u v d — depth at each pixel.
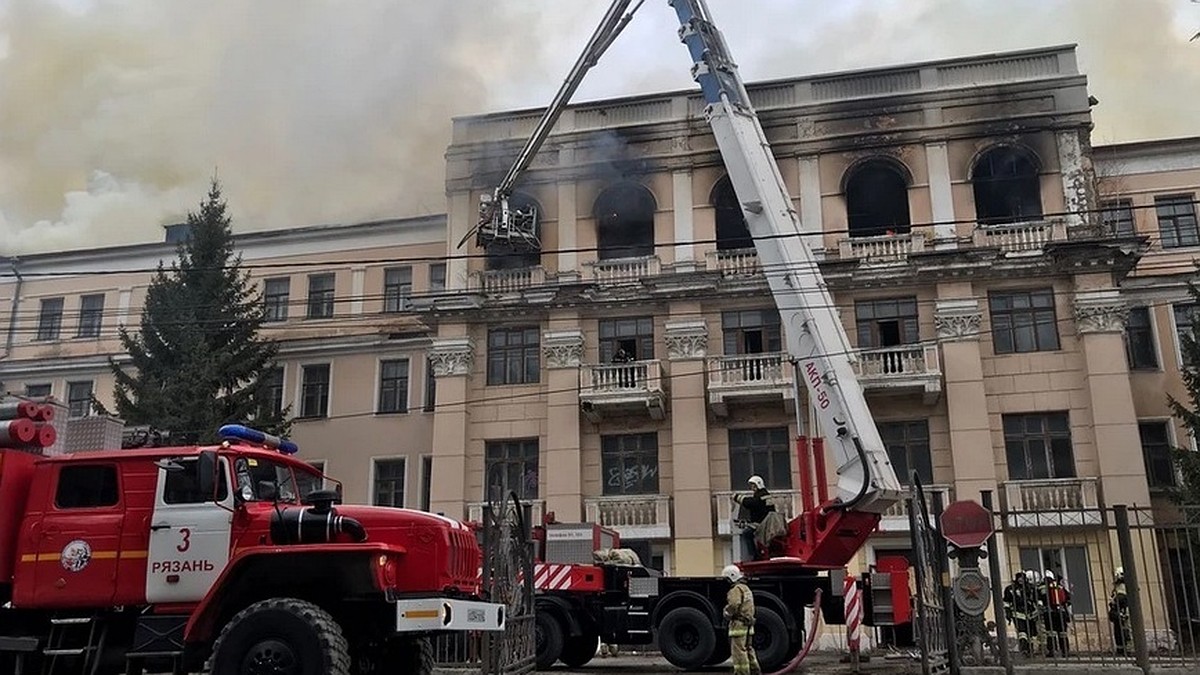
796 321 17.33
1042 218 27.95
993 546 14.28
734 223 30.78
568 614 18.20
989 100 28.84
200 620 10.09
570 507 28.36
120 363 36.16
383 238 35.50
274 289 35.97
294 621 9.56
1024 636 15.09
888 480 16.17
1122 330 26.52
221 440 11.63
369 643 10.83
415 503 32.25
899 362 27.05
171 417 27.89
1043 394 26.75
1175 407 26.41
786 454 27.75
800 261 17.61
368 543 10.25
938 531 14.69
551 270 30.69
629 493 28.70
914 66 29.72
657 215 30.44
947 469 26.72
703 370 28.66
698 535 27.34
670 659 17.72
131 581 10.66
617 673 17.50
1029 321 27.44
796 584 17.42
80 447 12.23
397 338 33.84
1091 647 15.38
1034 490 25.72
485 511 12.05
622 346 29.88
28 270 38.50
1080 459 26.11
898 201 30.20
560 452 28.89
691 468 27.91
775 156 29.94
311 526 10.42
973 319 27.25
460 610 10.22
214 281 31.06
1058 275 27.25
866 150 29.34
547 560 19.45
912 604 16.47
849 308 28.25
